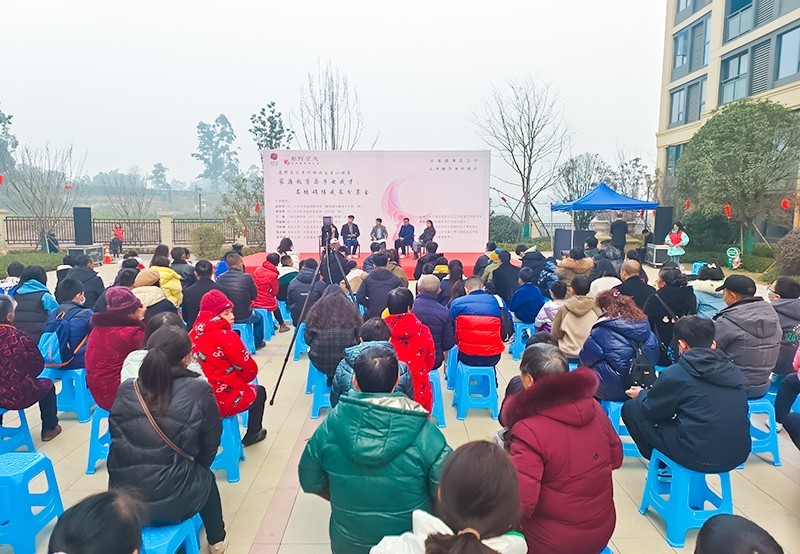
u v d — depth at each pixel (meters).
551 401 2.10
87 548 1.16
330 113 25.89
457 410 4.92
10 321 3.82
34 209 20.95
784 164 15.98
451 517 1.33
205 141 98.56
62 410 4.66
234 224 22.77
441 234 16.41
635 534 3.05
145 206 38.22
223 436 3.58
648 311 4.57
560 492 2.09
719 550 1.31
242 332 6.59
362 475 1.87
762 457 3.97
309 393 5.41
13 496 2.67
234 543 2.94
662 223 18.64
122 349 3.65
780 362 4.29
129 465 2.36
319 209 16.25
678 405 2.87
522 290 6.33
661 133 26.31
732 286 3.82
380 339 3.33
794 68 18.11
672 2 25.36
